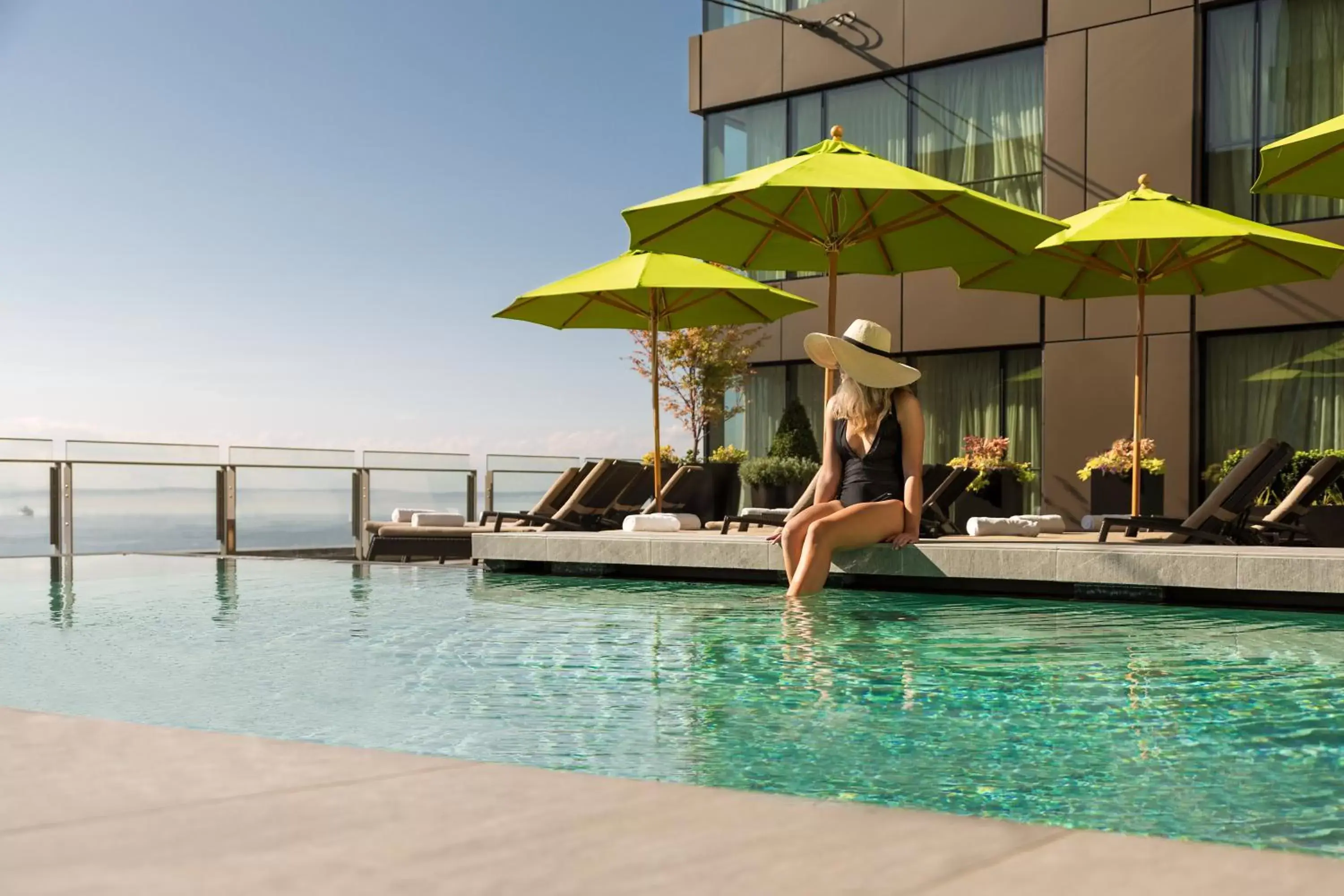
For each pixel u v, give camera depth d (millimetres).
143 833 1420
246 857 1330
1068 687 3355
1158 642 4281
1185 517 11141
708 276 9273
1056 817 2076
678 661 3877
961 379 13094
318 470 11836
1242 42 11172
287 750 1885
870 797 2211
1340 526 7492
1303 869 1259
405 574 7984
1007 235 7938
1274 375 11078
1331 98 10719
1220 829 1998
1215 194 11312
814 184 6883
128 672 3738
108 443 10641
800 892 1201
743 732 2775
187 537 11000
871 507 6102
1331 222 10648
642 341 14477
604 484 9891
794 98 14195
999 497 11766
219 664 3877
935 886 1215
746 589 6570
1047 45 12141
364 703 3182
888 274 9117
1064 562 5840
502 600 6008
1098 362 11773
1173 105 11359
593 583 7090
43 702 3207
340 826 1455
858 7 13492
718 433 14930
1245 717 2924
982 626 4719
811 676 3562
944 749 2605
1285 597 5406
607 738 2729
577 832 1426
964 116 12914
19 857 1328
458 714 3016
